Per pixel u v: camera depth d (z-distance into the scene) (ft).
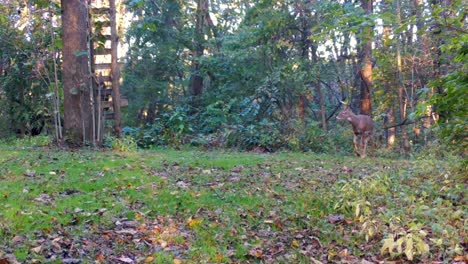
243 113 48.80
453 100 16.33
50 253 13.03
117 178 22.06
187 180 22.34
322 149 41.29
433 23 16.12
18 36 42.86
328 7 43.39
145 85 67.67
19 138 43.98
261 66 52.60
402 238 13.48
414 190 20.21
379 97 50.72
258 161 29.66
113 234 14.75
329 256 13.75
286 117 48.08
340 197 19.11
